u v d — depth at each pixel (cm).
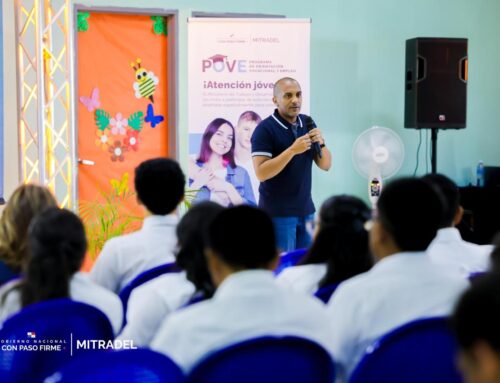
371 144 655
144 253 298
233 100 627
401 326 185
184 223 229
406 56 695
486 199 691
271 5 684
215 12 670
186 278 229
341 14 707
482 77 764
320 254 258
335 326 206
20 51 530
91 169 652
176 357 178
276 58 630
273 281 185
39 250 222
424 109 682
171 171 302
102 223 553
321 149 604
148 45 665
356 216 252
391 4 723
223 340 177
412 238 206
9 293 228
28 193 269
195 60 623
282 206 601
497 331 79
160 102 673
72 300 209
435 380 190
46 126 526
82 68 645
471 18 754
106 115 656
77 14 637
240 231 181
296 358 171
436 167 708
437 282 205
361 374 187
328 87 709
